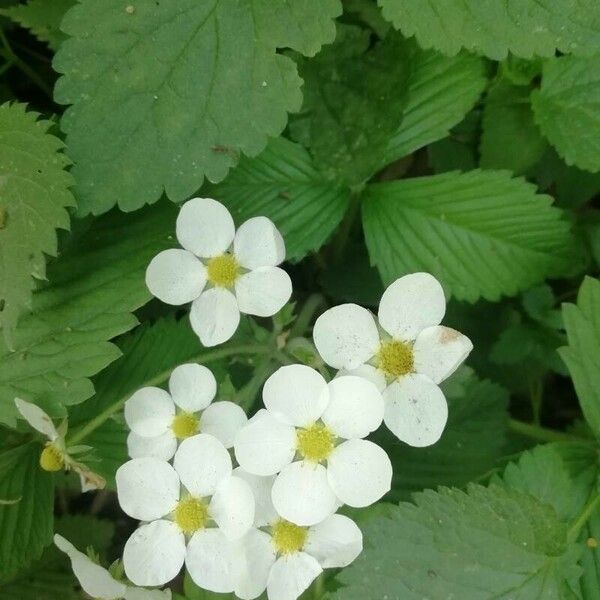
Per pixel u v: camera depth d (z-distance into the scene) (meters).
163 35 0.11
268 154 0.13
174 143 0.11
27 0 0.15
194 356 0.12
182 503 0.11
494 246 0.13
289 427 0.10
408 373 0.10
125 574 0.11
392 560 0.11
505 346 0.14
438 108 0.13
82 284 0.12
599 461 0.13
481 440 0.14
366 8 0.14
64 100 0.11
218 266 0.11
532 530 0.11
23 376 0.11
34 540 0.13
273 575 0.10
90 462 0.12
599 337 0.12
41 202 0.11
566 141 0.13
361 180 0.13
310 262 0.16
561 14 0.11
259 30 0.11
